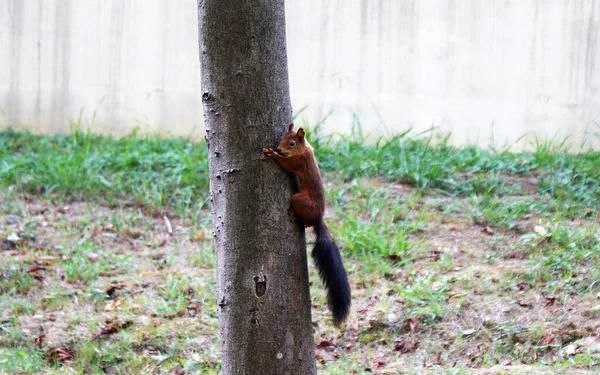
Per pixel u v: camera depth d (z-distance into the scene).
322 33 10.41
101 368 5.81
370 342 6.03
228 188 4.15
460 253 7.11
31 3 10.58
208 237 7.73
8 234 7.58
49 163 8.95
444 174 8.65
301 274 4.26
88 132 9.94
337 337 6.09
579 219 7.62
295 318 4.21
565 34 10.14
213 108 4.15
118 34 10.55
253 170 4.12
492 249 7.17
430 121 10.33
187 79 10.54
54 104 10.62
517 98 10.23
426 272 6.75
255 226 4.13
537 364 5.52
